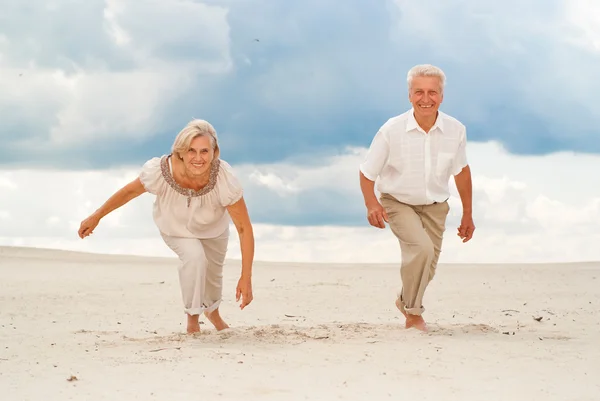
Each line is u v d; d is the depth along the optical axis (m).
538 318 8.87
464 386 4.93
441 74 7.34
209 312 7.51
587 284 13.90
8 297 11.61
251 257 7.14
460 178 7.87
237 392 4.75
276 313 10.27
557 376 5.24
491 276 15.41
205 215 7.01
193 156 6.61
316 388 4.86
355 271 16.95
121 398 4.62
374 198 7.49
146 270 16.98
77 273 16.25
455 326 7.93
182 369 5.41
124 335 7.52
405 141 7.46
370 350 6.16
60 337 7.40
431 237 7.78
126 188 6.93
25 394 4.76
